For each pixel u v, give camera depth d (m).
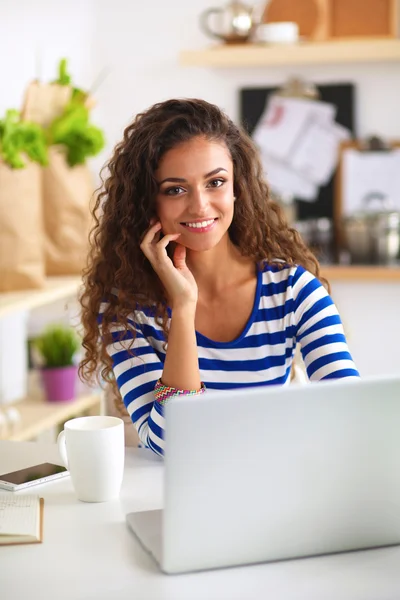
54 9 3.53
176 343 1.58
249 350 1.76
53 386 3.09
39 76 3.46
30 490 1.46
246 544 1.14
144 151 1.70
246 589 1.08
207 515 1.11
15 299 2.59
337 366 1.69
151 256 1.68
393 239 3.52
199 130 1.67
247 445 1.10
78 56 3.70
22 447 1.72
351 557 1.17
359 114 3.62
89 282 1.85
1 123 2.56
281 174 3.71
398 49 3.37
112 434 1.39
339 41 3.43
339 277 3.50
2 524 1.27
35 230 2.70
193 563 1.13
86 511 1.36
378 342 3.65
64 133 2.92
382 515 1.19
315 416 1.12
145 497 1.42
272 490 1.13
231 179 1.71
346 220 3.55
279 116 3.67
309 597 1.06
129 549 1.21
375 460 1.16
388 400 1.14
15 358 3.29
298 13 3.53
